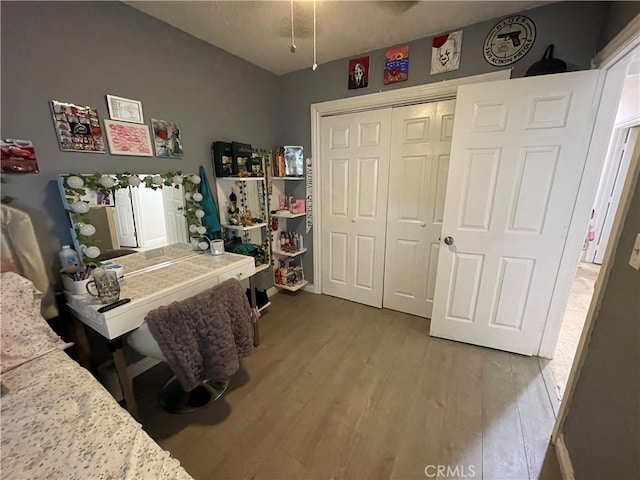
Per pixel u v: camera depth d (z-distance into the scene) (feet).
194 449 4.41
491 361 6.44
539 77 5.32
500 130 5.79
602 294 3.72
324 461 4.20
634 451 2.67
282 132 9.57
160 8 5.43
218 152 7.19
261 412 5.09
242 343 5.18
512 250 6.23
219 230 7.38
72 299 4.61
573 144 5.35
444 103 7.07
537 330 6.43
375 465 4.14
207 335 4.55
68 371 3.47
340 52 7.57
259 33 6.45
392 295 8.97
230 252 7.67
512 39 5.90
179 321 4.25
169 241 6.42
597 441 3.34
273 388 5.67
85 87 4.90
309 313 8.85
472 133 6.03
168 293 4.93
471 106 5.93
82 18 4.75
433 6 5.51
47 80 4.47
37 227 4.58
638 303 2.91
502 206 6.11
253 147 8.61
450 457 4.23
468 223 6.49
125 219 5.54
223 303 4.82
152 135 5.97
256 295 8.54
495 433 4.62
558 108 5.32
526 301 6.36
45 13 4.35
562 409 4.30
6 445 2.40
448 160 7.32
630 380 2.88
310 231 9.95
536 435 4.58
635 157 3.34
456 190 6.45
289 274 10.00
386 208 8.47
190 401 5.32
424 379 5.88
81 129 4.91
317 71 8.42
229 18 5.81
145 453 2.36
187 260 6.48
